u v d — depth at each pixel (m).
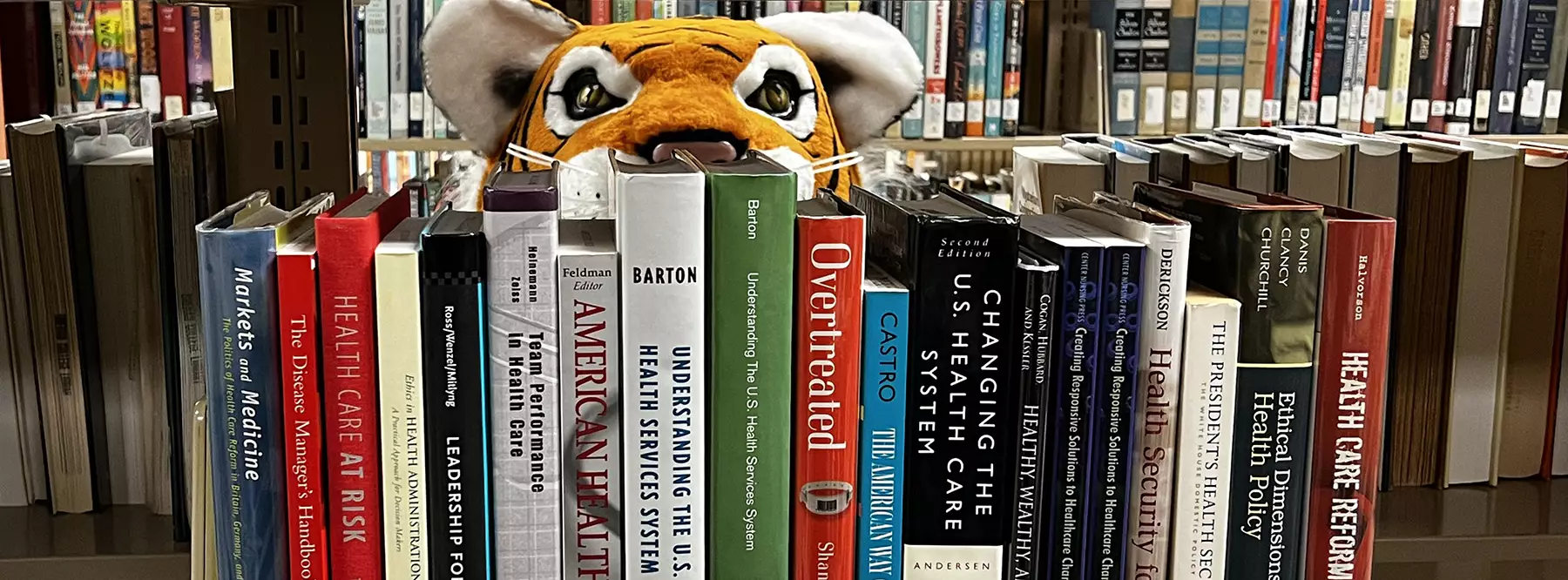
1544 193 0.79
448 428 0.57
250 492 0.58
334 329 0.56
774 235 0.56
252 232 0.55
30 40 1.18
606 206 1.21
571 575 0.59
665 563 0.60
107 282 0.71
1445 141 0.82
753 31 1.32
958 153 1.91
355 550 0.58
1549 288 0.80
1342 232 0.60
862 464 0.59
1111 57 1.72
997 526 0.61
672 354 0.57
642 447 0.58
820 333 0.57
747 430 0.58
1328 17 1.78
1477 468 0.82
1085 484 0.61
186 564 0.68
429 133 1.71
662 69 1.26
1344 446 0.62
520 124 1.32
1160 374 0.60
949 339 0.58
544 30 1.32
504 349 0.56
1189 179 0.79
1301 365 0.61
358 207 0.60
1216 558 0.62
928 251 0.57
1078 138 0.96
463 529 0.58
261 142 0.75
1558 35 1.83
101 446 0.74
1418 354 0.79
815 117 1.31
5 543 0.69
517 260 0.56
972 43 1.77
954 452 0.59
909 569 0.61
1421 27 1.81
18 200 0.68
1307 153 0.79
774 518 0.59
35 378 0.72
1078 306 0.59
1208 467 0.61
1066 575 0.62
